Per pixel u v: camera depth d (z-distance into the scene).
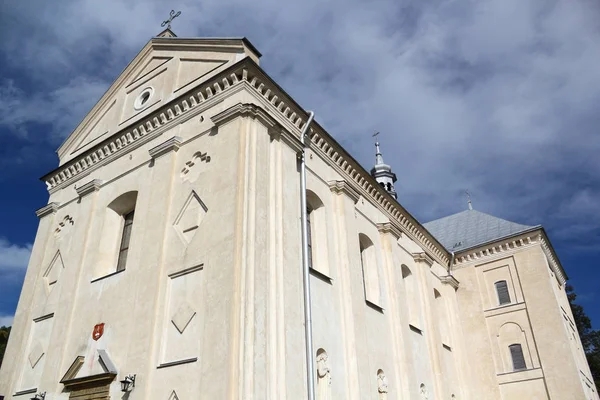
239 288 11.35
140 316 12.87
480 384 25.48
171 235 13.70
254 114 13.91
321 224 16.52
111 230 16.41
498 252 27.70
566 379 23.42
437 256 26.97
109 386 12.57
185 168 14.66
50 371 14.44
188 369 11.34
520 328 25.53
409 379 17.64
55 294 16.31
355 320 15.45
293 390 11.54
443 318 25.64
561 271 30.67
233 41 15.92
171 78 17.52
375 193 20.98
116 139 17.58
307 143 16.97
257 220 12.55
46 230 18.52
